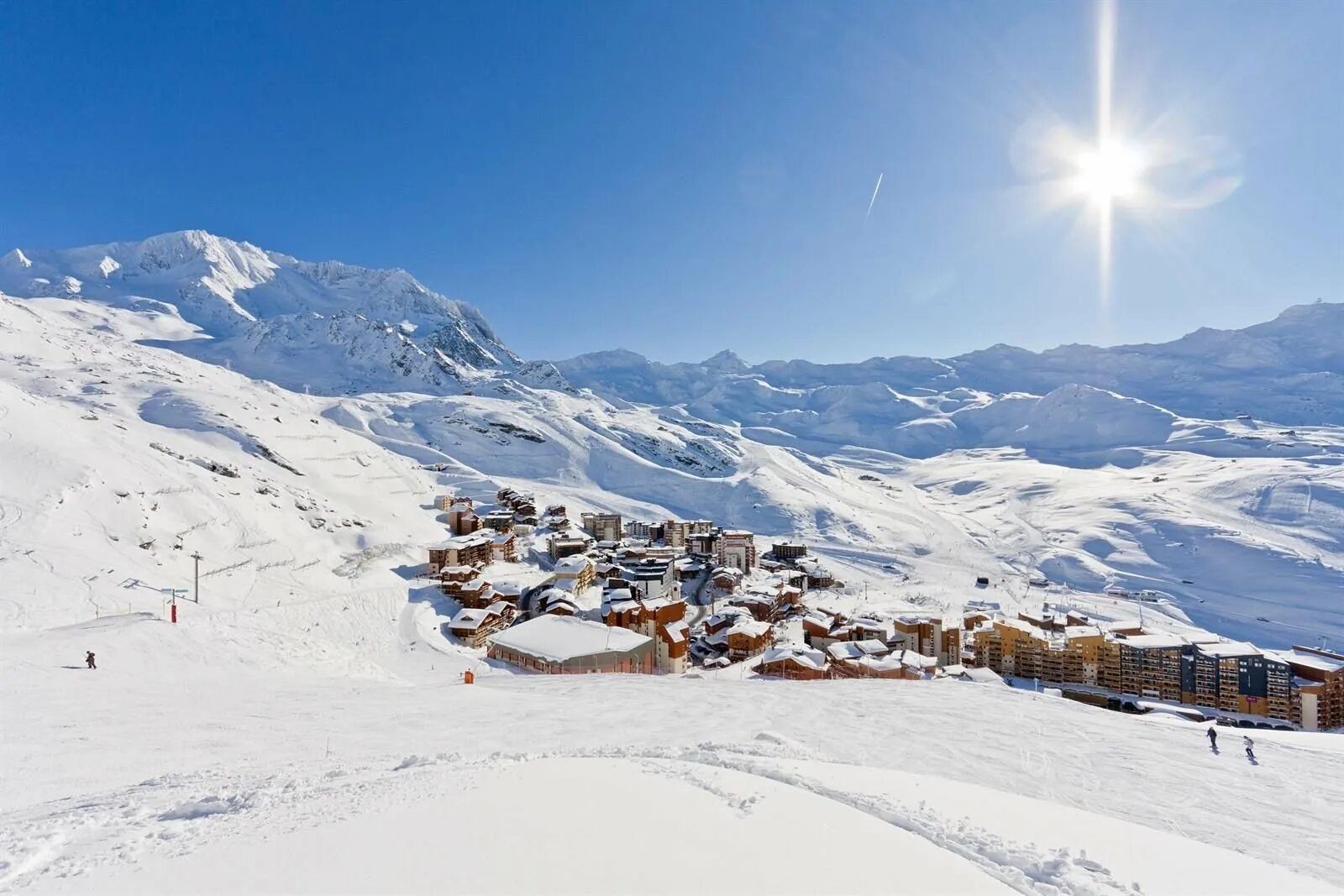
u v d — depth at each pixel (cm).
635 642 5669
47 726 1739
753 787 1195
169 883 730
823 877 813
